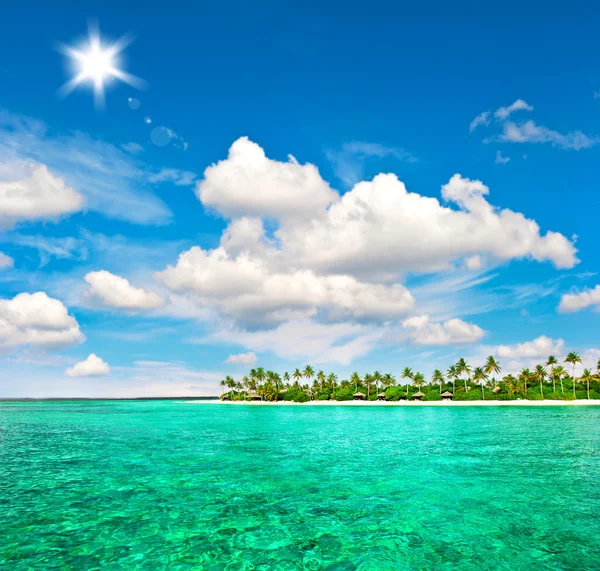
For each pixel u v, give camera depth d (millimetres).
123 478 23984
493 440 41312
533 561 12852
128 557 13195
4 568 12352
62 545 14094
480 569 12336
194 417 86625
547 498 19484
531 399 126125
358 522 16328
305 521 16453
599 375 125438
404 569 12375
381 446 37719
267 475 24781
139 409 134750
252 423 68062
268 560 13023
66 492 20734
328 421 72188
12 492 20750
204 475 24797
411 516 16984
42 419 80250
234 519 16672
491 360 134875
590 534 14977
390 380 152000
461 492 20625
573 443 38781
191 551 13672
